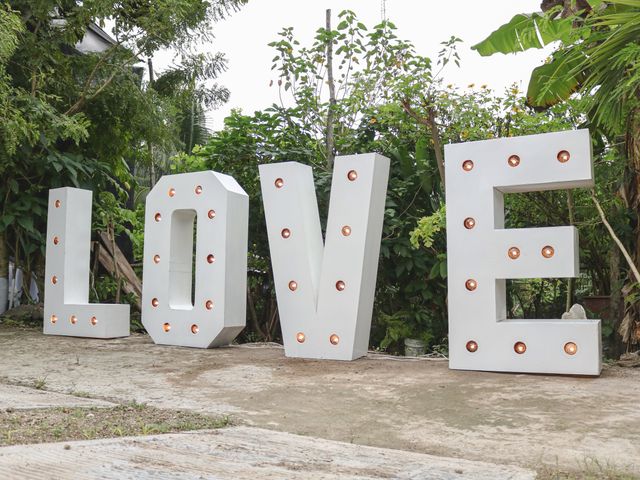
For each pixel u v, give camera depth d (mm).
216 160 11320
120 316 9977
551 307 11453
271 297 11789
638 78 5121
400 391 5812
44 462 2885
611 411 4820
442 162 9383
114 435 3871
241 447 3598
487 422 4680
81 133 10781
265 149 11094
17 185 11039
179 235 9375
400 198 10438
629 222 9336
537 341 6535
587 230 9664
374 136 10766
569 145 6574
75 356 7977
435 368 7027
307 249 8070
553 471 3410
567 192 8797
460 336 6895
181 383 6348
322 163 11211
